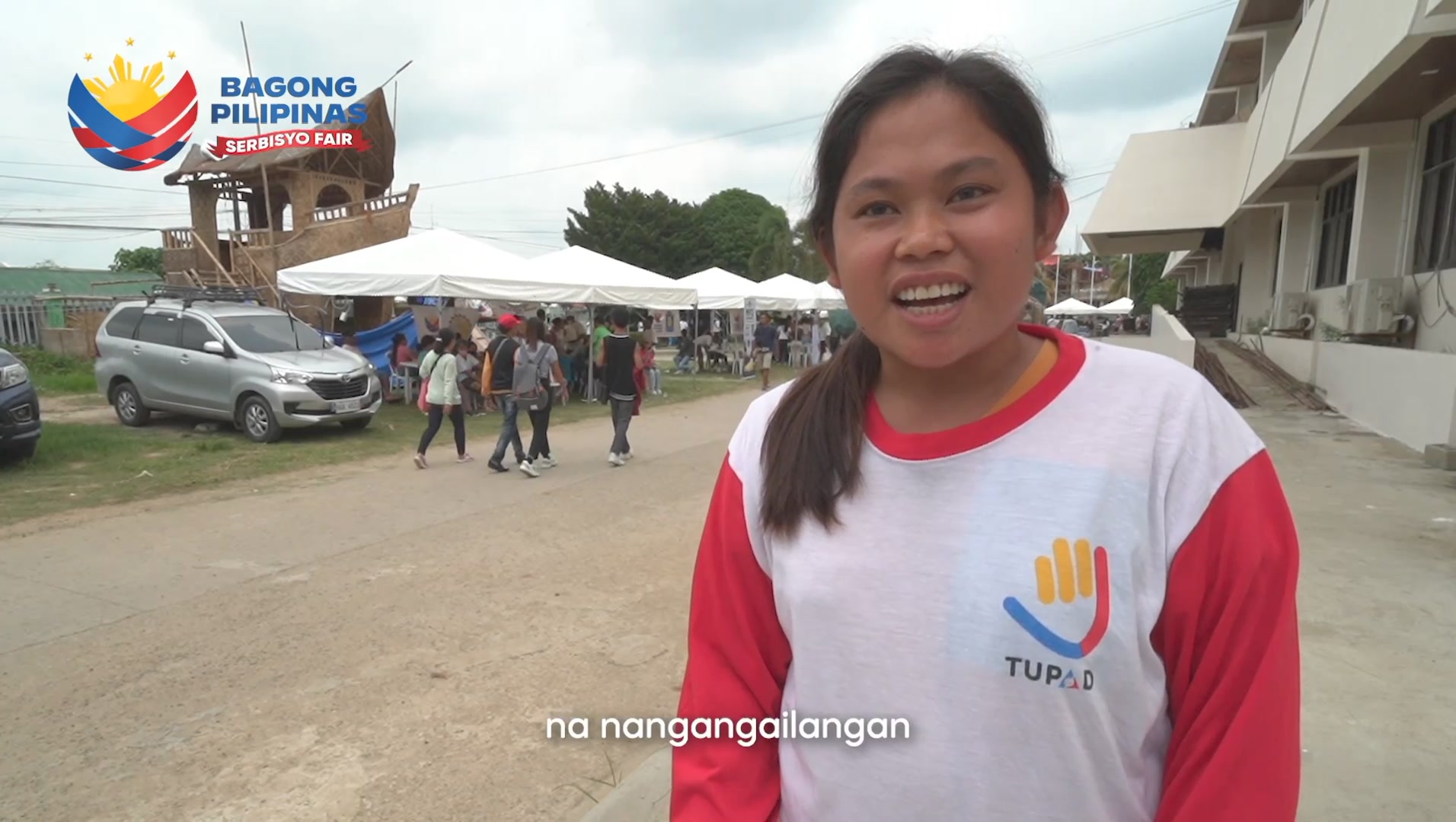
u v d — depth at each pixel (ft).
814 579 3.23
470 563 16.66
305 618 13.66
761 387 57.77
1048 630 2.82
